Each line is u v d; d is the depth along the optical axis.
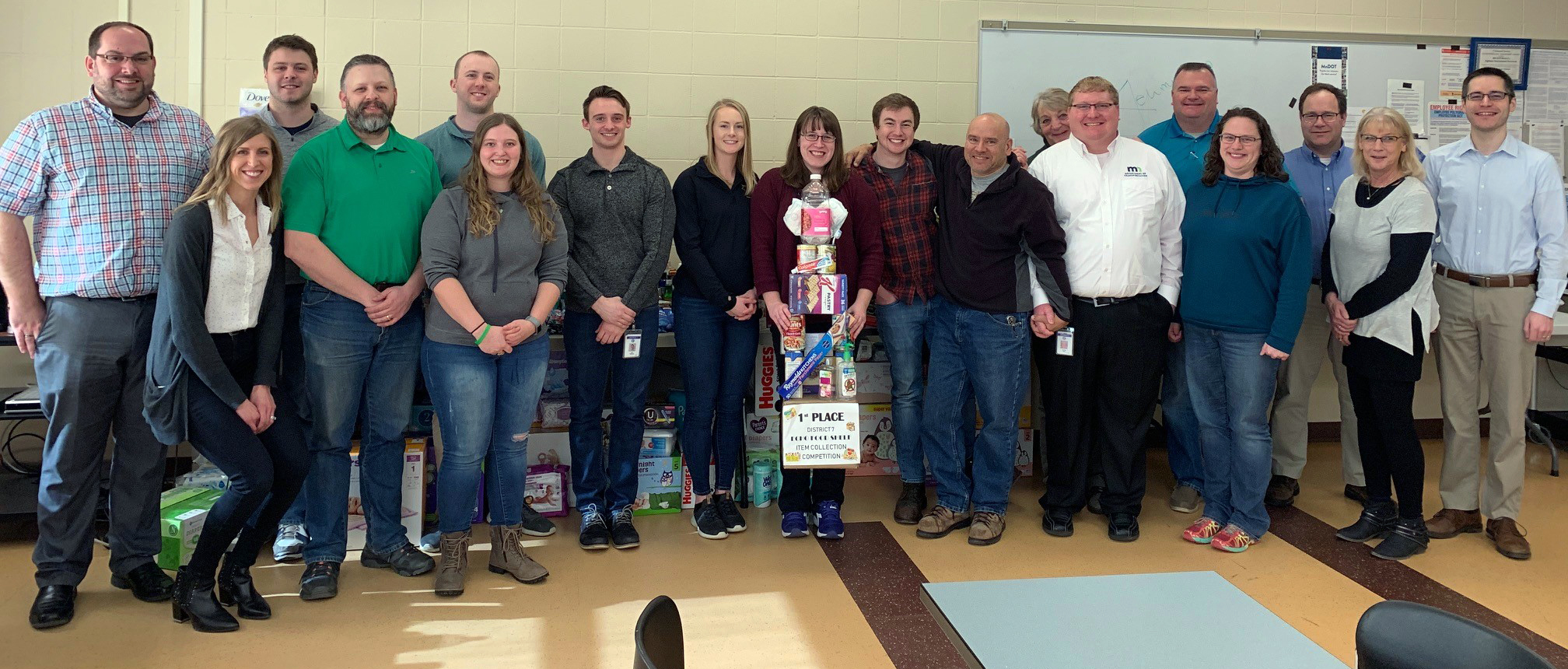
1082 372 3.48
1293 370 4.01
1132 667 1.28
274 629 2.70
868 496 4.09
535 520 3.58
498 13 4.26
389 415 3.05
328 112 4.16
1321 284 3.64
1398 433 3.37
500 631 2.71
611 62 4.36
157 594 2.88
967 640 1.37
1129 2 4.72
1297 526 3.72
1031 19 4.66
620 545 3.41
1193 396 3.54
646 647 1.11
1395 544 3.35
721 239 3.44
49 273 2.69
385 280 2.89
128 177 2.69
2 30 3.87
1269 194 3.29
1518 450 3.43
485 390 2.93
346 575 3.14
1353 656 2.57
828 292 3.16
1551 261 3.34
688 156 4.45
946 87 4.61
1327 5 4.86
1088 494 3.98
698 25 4.41
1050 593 1.56
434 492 3.62
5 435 4.02
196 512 3.23
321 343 2.86
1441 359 3.58
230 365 2.61
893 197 3.55
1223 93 4.82
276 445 2.65
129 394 2.78
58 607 2.70
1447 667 1.29
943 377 3.58
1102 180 3.40
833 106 4.54
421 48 4.20
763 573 3.18
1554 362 5.20
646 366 3.49
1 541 3.43
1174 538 3.57
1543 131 5.04
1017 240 3.43
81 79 3.96
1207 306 3.38
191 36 4.04
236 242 2.55
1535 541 3.53
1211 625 1.42
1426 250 3.25
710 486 3.79
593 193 3.33
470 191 2.88
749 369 3.56
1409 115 4.93
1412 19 4.93
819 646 2.65
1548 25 5.02
